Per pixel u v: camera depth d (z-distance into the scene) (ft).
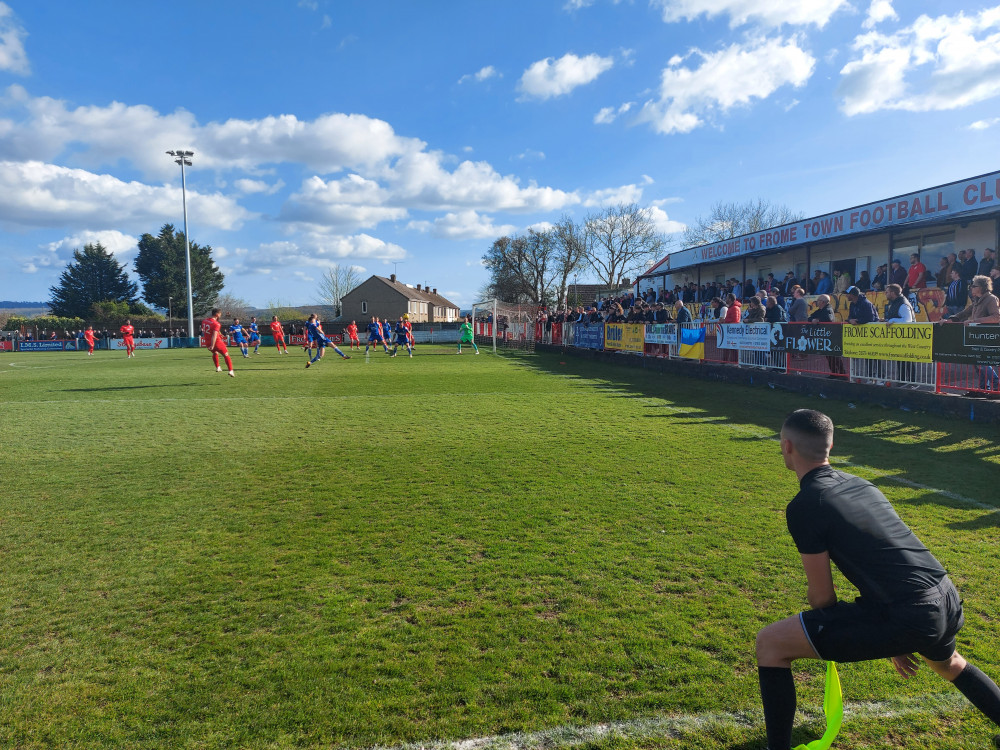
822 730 8.34
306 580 12.82
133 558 14.10
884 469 21.20
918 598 6.76
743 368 46.14
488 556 13.97
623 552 14.10
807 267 59.93
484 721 8.39
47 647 10.36
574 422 31.45
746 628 10.68
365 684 9.22
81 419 33.73
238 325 91.15
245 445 26.37
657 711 8.59
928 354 30.96
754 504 17.60
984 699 7.43
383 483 20.15
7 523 16.53
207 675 9.49
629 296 87.25
